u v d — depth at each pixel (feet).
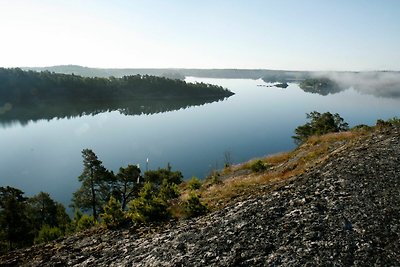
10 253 45.27
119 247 40.60
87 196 185.68
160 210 51.26
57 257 40.78
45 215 170.09
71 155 563.89
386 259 26.61
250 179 73.72
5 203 132.77
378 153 52.75
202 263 29.96
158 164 506.89
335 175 46.65
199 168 477.77
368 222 32.14
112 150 599.98
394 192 37.50
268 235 32.58
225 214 42.16
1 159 527.40
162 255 33.78
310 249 28.96
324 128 224.12
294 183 49.08
